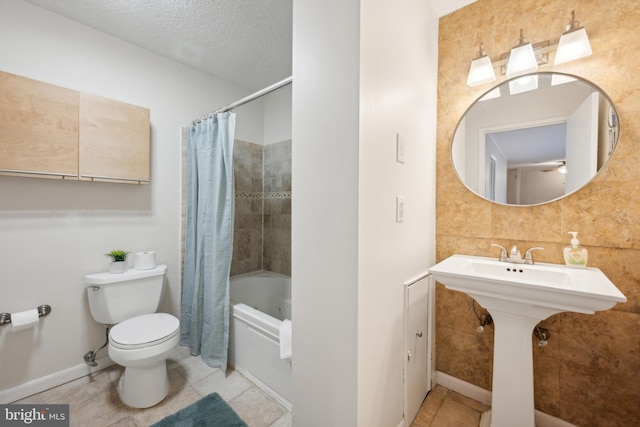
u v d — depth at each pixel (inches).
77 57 67.8
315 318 43.3
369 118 39.4
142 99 79.0
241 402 60.0
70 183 67.1
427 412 57.9
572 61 51.5
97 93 70.8
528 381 45.5
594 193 49.6
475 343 61.8
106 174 67.8
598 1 48.7
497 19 58.7
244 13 65.6
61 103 61.0
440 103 65.6
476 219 61.5
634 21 46.0
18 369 60.8
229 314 73.0
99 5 62.6
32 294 62.3
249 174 106.2
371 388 41.5
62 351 66.2
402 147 49.5
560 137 52.9
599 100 49.3
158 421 54.5
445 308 65.6
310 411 44.8
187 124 88.5
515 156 57.1
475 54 61.2
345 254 39.0
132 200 77.1
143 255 72.8
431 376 64.4
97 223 71.1
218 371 71.2
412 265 54.9
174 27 70.5
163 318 66.9
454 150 63.9
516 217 57.2
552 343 53.1
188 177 84.4
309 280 44.0
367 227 39.7
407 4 50.8
